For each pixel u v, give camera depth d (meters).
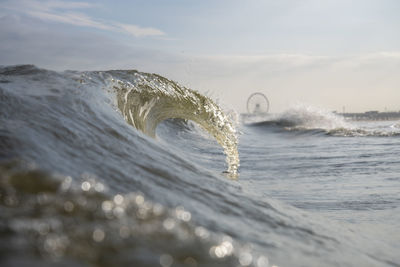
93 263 1.12
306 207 4.12
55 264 1.06
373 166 7.14
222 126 6.39
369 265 2.13
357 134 15.91
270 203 3.04
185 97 6.37
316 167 7.40
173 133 12.16
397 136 14.24
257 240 1.99
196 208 2.23
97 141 2.90
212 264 1.29
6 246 1.12
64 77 4.80
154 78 6.34
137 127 5.18
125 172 2.44
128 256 1.20
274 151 11.27
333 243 2.43
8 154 2.04
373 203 4.23
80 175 2.08
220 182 3.11
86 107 3.64
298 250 2.04
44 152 2.23
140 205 1.64
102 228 1.35
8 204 1.42
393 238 2.95
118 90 5.21
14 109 2.92
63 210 1.44
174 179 2.71
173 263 1.21
